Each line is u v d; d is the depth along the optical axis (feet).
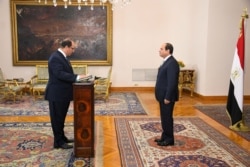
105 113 20.40
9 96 26.00
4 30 28.35
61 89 12.54
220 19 24.99
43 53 28.89
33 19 28.43
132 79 30.04
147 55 29.91
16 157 12.16
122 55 29.78
